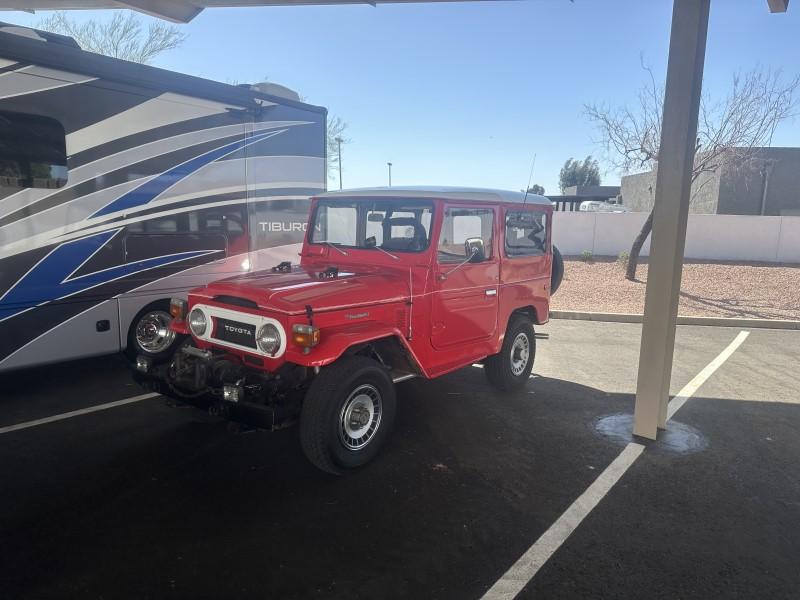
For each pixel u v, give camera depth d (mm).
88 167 5188
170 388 4199
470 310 5039
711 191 22328
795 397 6043
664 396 4910
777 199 21844
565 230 17062
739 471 4215
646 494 3838
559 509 3619
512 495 3783
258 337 3842
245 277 4477
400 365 4641
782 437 4895
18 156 4762
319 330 3738
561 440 4715
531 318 6180
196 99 5898
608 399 5816
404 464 4199
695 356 7855
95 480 3844
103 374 6184
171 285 5914
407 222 4699
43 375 6129
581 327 9742
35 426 4742
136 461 4141
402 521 3436
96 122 5199
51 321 5117
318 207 5266
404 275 4570
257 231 6617
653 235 4527
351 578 2896
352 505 3604
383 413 4195
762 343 8758
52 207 5004
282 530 3305
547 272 6184
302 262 5359
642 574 2980
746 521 3527
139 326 5781
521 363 6047
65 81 4969
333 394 3785
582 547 3209
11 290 4844
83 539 3172
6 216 4754
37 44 4758
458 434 4789
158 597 2721
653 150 13688
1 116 4641
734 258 16250
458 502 3674
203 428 4754
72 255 5176
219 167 6172
